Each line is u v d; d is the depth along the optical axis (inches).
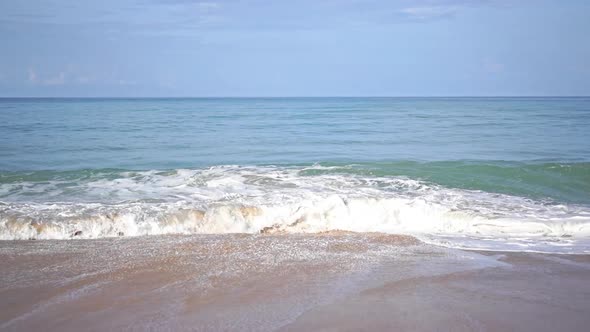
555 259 274.8
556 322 191.0
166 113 2010.3
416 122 1438.2
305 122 1437.0
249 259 271.3
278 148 788.0
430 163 594.6
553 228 336.2
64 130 1080.2
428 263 265.3
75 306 205.3
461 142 872.9
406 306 205.2
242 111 2294.5
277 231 342.3
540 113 2036.2
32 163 621.3
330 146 818.2
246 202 378.0
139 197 415.8
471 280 238.4
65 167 593.0
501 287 229.1
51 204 375.6
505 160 637.3
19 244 299.9
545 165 557.6
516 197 439.8
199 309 202.1
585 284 234.4
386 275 244.8
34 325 187.3
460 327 185.3
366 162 609.0
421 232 338.0
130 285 230.1
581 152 730.2
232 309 201.9
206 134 1018.1
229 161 651.5
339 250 290.2
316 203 364.8
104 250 287.4
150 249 289.7
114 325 187.3
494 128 1186.0
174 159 669.3
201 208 357.7
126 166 609.9
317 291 222.2
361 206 367.2
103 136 952.9
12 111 2073.1
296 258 273.4
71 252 283.1
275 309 201.8
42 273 246.1
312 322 189.0
